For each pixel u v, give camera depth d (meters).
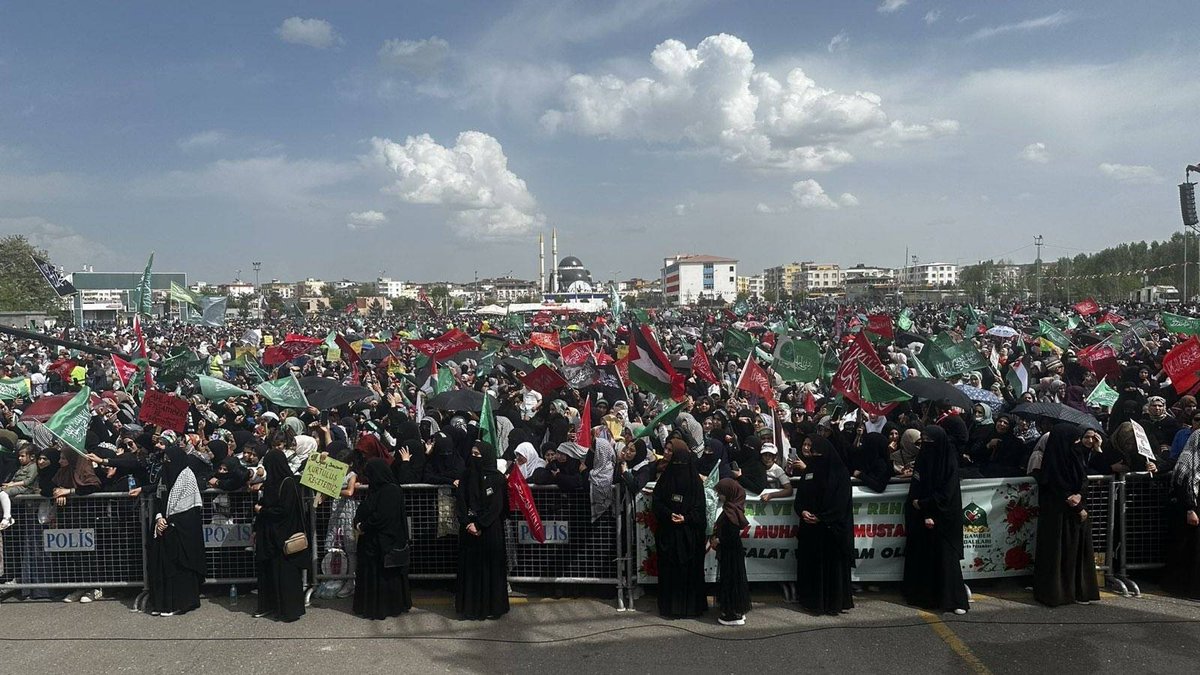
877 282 164.25
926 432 7.14
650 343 10.31
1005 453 8.31
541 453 10.07
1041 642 6.25
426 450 8.38
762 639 6.45
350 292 178.62
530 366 18.12
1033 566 7.36
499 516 7.02
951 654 6.07
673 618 6.95
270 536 7.07
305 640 6.60
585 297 110.19
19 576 7.70
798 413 11.11
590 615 7.10
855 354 10.14
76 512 7.67
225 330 50.03
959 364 15.82
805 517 6.95
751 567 7.40
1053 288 100.81
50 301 66.69
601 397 13.57
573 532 7.57
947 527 6.92
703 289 167.12
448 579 7.82
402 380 18.84
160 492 7.36
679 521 6.84
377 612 7.05
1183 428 8.19
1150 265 100.69
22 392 16.61
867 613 6.96
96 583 7.64
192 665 6.12
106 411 13.20
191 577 7.34
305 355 25.50
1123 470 7.43
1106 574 7.45
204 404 14.43
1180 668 5.73
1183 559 7.18
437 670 5.96
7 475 8.03
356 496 7.83
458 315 77.94
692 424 9.29
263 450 8.99
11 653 6.39
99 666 6.12
